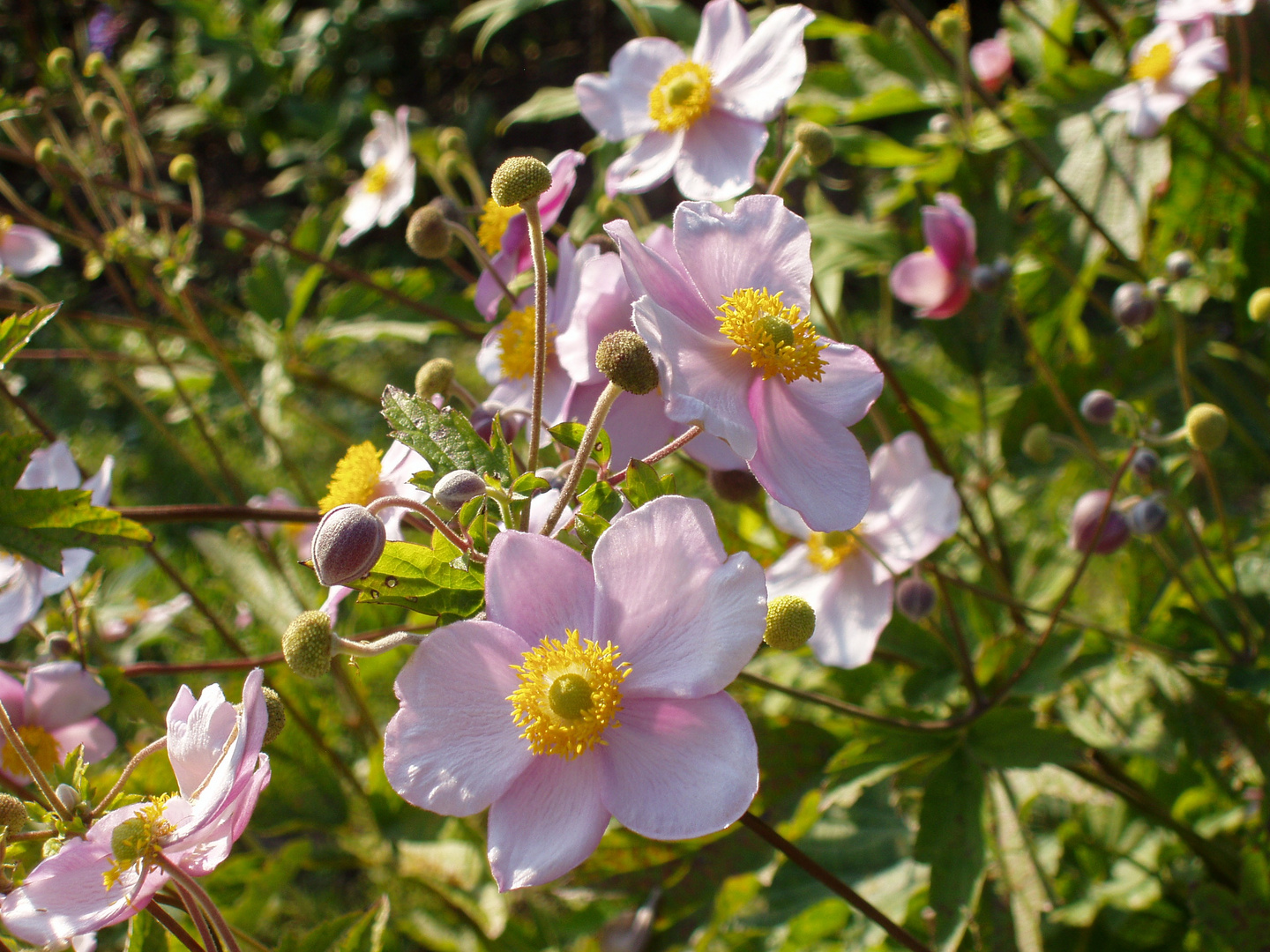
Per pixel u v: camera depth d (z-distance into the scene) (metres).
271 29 1.10
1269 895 0.32
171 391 0.53
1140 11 0.52
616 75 0.33
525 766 0.21
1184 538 0.38
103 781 0.32
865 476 0.23
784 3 0.51
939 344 0.42
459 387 0.28
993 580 0.38
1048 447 0.35
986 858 0.30
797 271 0.24
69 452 0.33
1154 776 0.40
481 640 0.21
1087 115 0.45
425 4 1.11
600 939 0.37
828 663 0.32
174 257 0.44
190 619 0.55
